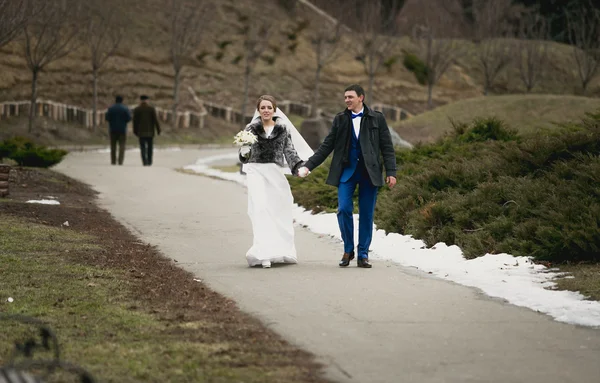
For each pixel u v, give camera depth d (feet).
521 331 28.25
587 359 24.89
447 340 27.04
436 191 55.11
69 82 217.97
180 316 29.35
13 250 42.91
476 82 321.32
